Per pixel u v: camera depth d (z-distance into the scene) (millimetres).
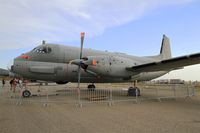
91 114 7203
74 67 14406
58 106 9031
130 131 4984
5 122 5828
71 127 5352
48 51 13805
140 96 14039
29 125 5512
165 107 9031
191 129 5152
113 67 13047
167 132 4883
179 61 11453
